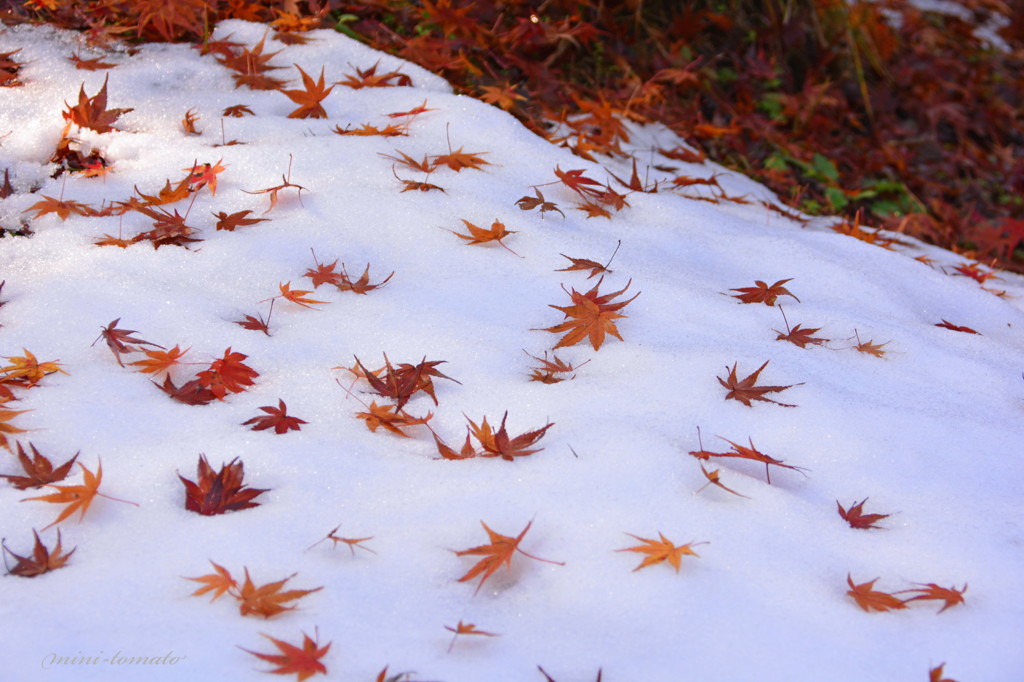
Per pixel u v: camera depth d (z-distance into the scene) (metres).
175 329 1.76
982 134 3.33
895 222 2.50
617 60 2.63
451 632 1.52
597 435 1.66
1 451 1.63
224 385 1.69
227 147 2.00
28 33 2.13
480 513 1.60
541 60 2.54
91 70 2.09
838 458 1.68
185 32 2.21
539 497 1.61
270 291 1.82
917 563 1.59
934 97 3.25
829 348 1.82
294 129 2.06
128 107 2.05
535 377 1.73
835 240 2.09
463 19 2.26
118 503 1.60
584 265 1.88
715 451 1.67
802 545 1.60
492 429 1.68
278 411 1.67
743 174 2.44
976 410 1.76
